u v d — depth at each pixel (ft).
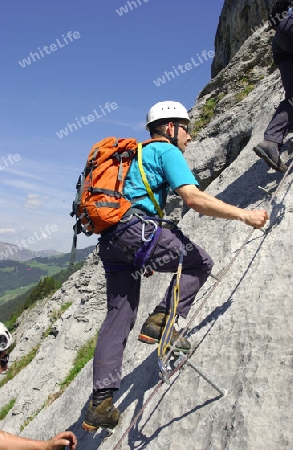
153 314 12.71
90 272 62.75
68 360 47.16
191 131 47.32
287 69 17.87
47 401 41.39
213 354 12.55
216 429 10.31
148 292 24.89
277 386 9.95
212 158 34.83
